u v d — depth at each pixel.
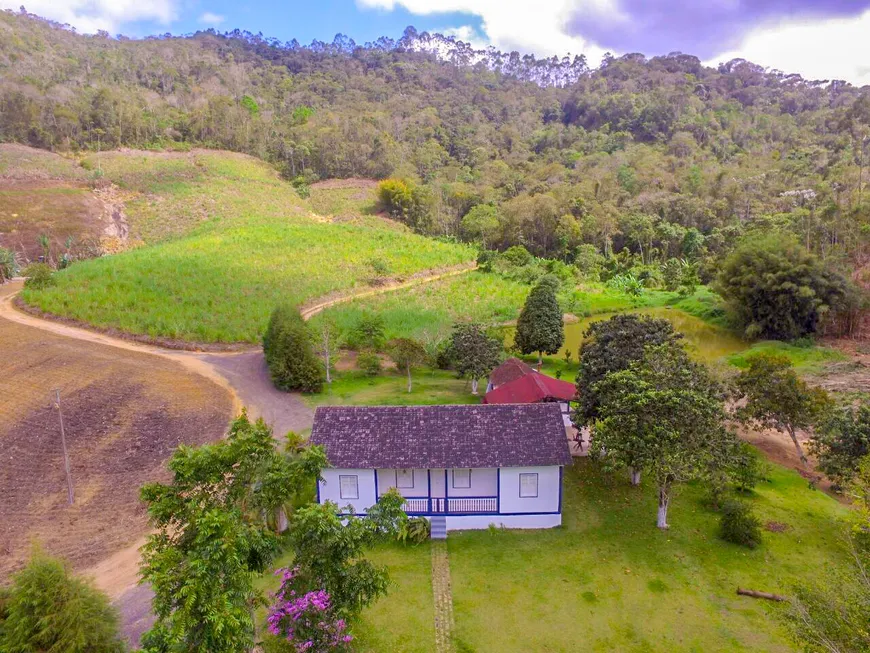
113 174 116.56
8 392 37.06
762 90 197.38
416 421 25.94
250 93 183.38
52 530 25.12
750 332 60.91
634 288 80.44
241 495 16.09
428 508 25.05
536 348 50.16
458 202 117.69
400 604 20.16
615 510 26.28
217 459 15.77
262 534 15.20
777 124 158.38
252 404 39.56
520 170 141.50
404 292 72.69
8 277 75.38
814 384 44.62
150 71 182.88
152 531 25.17
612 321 33.84
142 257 75.19
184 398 39.03
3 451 30.42
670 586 20.98
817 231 77.06
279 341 42.56
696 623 19.05
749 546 23.25
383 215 117.00
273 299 63.41
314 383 41.75
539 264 89.75
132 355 47.19
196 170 125.38
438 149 154.75
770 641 18.16
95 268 68.62
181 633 11.82
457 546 23.84
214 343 51.66
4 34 172.50
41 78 152.38
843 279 58.88
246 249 82.88
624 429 23.53
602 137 164.12
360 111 175.38
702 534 24.30
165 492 15.40
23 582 15.32
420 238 101.44
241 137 145.00
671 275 85.81
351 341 52.94
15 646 14.61
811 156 123.06
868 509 19.25
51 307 56.06
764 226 86.69
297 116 161.38
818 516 25.84
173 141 140.75
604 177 119.81
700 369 27.98
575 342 60.19
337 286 71.06
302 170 137.50
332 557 15.22
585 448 31.95
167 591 12.93
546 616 19.50
